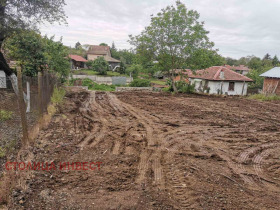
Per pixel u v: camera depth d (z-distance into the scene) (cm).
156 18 1875
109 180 399
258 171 464
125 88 2297
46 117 754
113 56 6719
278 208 333
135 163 477
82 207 322
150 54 2000
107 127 748
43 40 1482
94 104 1220
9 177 382
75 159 480
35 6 885
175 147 580
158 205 332
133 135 668
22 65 1314
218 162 499
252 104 1415
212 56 1941
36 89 1052
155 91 2227
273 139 682
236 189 387
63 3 954
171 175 427
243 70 5141
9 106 894
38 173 412
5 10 855
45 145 542
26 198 336
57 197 343
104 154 516
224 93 2472
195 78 2694
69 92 1578
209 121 891
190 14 1872
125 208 323
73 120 804
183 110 1120
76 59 4853
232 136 698
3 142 541
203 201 344
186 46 1867
